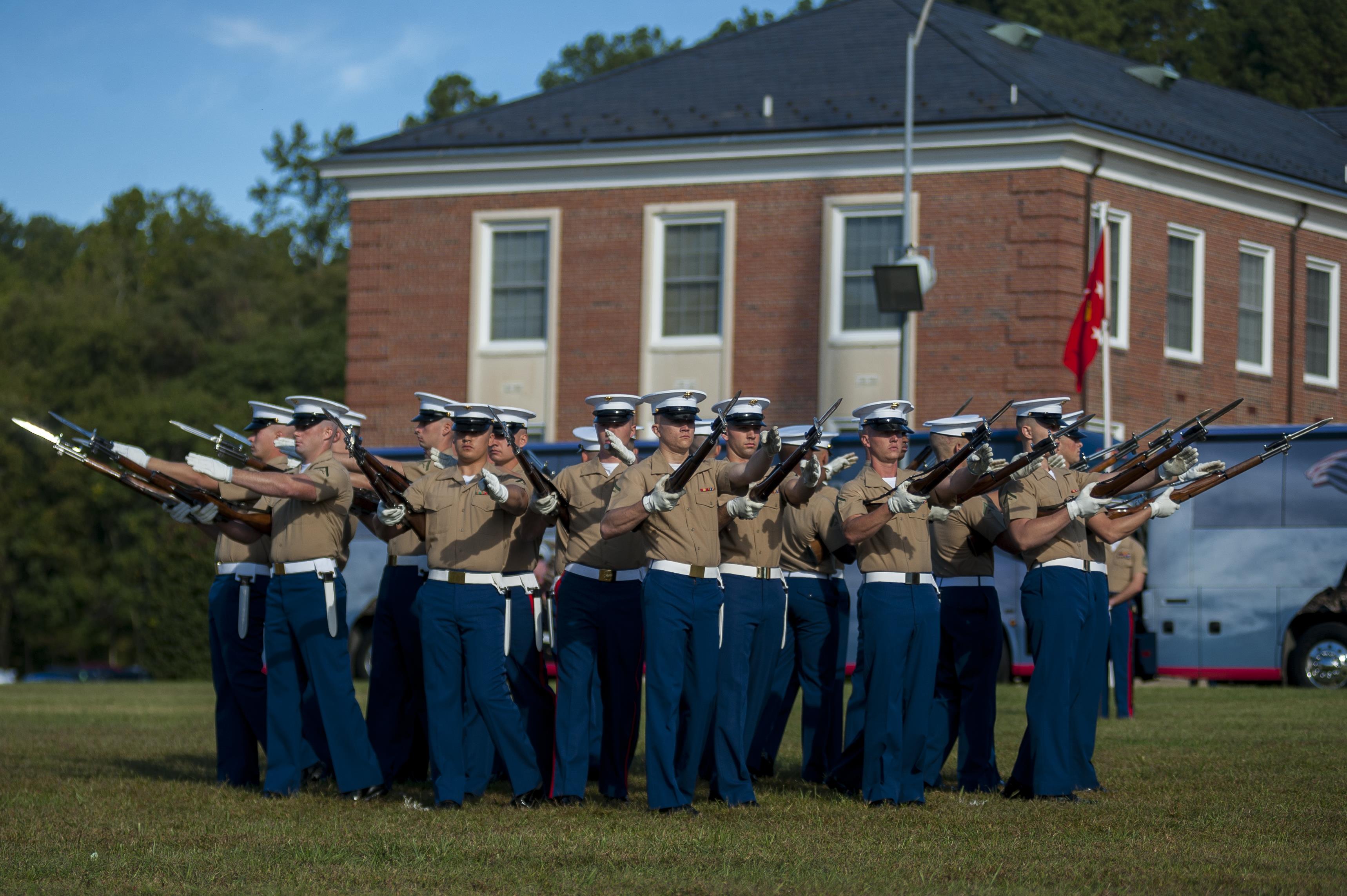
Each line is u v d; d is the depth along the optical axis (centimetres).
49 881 859
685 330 3528
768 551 1184
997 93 3369
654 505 1060
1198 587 2525
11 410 6397
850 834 999
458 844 967
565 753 1155
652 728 1099
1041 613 1154
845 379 3384
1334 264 3822
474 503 1153
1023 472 1110
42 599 6338
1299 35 4847
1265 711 1941
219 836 1009
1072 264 3275
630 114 3625
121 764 1440
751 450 1159
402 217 3700
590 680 1172
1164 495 1166
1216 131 3738
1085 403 3216
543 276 3625
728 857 920
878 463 1154
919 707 1139
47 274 9281
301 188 9131
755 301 3459
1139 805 1113
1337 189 3762
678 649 1102
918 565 1147
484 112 3803
